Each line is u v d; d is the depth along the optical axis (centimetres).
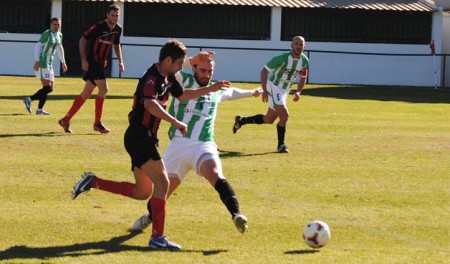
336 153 2280
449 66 6228
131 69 5866
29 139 2338
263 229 1379
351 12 6125
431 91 5359
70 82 4884
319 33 6119
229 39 6003
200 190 1688
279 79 2308
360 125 3027
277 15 6028
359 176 1920
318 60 6053
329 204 1598
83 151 2158
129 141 1249
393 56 6106
